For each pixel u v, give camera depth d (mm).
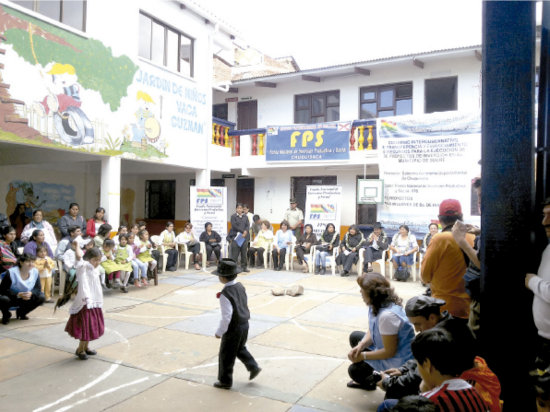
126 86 9844
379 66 13227
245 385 4047
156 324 6098
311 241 10922
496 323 2330
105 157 9555
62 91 8406
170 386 4020
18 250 7785
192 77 12148
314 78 14195
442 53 11875
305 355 4855
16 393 3844
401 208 11352
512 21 2301
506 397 2309
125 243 8391
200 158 12352
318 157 12648
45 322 6137
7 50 7461
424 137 11055
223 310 3893
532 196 2297
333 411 3525
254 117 15781
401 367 3162
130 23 9930
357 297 7879
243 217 11266
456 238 3021
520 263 2291
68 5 8594
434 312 2725
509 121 2303
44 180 12555
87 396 3797
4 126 7445
